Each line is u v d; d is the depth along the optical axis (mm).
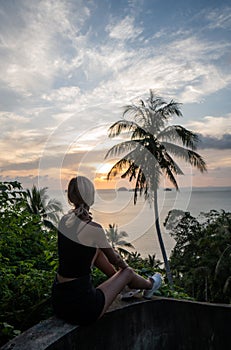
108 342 2266
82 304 2061
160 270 3924
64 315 2107
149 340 2500
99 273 3076
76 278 2096
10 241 3516
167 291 3301
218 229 19859
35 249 3787
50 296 2689
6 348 1843
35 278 2805
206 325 2652
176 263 22109
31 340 1917
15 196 3682
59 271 2145
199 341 2639
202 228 22125
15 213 3754
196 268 19641
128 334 2389
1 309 2598
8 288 2812
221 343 2611
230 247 18438
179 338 2619
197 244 20016
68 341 2000
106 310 2248
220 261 18094
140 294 2711
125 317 2393
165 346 2568
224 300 19391
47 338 1933
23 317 2609
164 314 2607
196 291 21156
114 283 2303
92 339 2170
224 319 2627
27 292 2803
